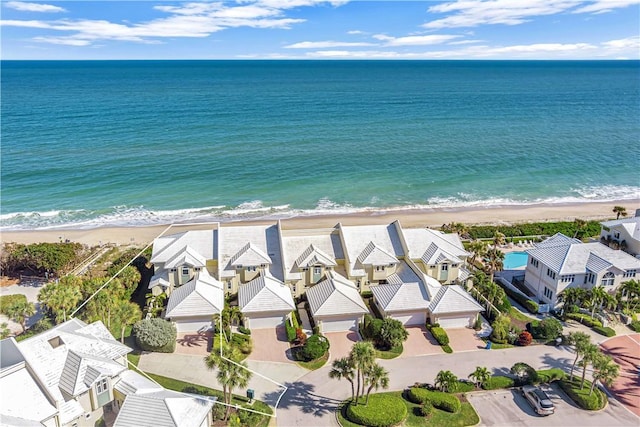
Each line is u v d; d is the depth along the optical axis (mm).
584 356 46094
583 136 168750
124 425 36750
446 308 57500
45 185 110375
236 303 62344
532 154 144250
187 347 53562
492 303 62031
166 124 176125
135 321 55188
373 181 118500
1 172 117438
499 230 87812
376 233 67500
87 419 40906
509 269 75375
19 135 153625
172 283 62500
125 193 107250
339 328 57438
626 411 44688
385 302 58375
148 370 49062
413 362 51812
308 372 50062
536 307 62031
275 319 57812
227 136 158250
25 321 58938
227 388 46688
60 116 189000
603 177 125688
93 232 88625
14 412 36406
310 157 135750
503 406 45281
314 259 62625
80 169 120750
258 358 52094
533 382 48156
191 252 62938
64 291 54688
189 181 115125
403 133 169375
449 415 43844
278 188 112375
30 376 38844
